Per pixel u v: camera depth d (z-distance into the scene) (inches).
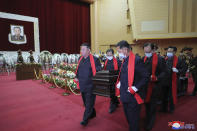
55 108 129.6
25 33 451.8
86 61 95.3
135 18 544.4
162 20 519.5
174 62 116.7
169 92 117.5
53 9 526.9
